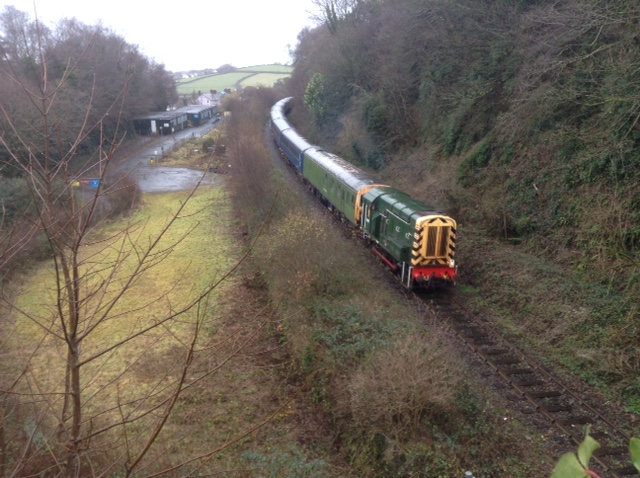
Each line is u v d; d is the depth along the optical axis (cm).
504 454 945
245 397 1238
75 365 447
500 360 1259
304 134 4434
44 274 1767
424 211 1669
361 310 1391
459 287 1709
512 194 1934
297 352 1344
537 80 1908
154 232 2483
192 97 8975
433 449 945
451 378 1060
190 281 1936
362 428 1022
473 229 1966
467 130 2430
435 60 2842
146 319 1628
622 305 1316
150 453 886
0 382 735
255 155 2678
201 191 3284
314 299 1484
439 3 2688
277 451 1048
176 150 4566
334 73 3903
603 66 1630
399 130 3095
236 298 1770
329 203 2648
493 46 2316
